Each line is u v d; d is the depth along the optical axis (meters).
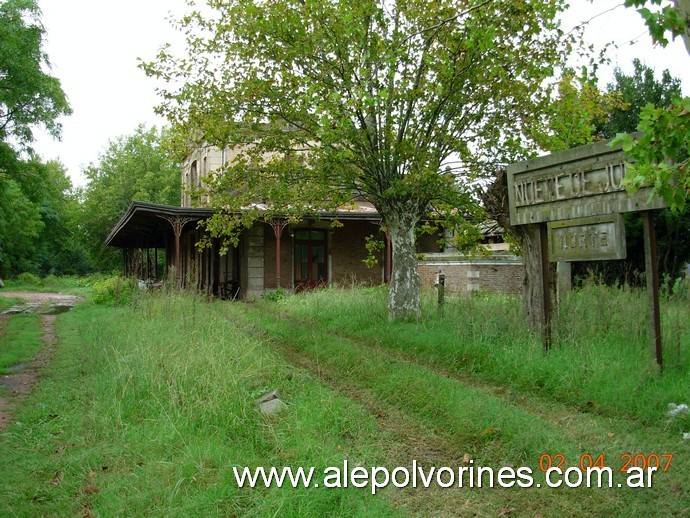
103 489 4.44
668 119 4.02
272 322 14.27
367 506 4.13
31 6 20.47
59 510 4.20
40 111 21.41
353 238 25.92
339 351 9.90
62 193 70.06
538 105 11.32
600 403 6.39
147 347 8.14
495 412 5.99
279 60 11.66
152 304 13.57
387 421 6.22
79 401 6.96
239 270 24.98
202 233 27.44
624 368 6.98
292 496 4.13
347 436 5.61
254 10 11.02
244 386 6.70
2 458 5.18
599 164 7.52
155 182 53.88
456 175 11.83
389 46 10.40
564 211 8.10
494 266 19.41
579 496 4.33
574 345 8.09
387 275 24.72
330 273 25.36
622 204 7.19
